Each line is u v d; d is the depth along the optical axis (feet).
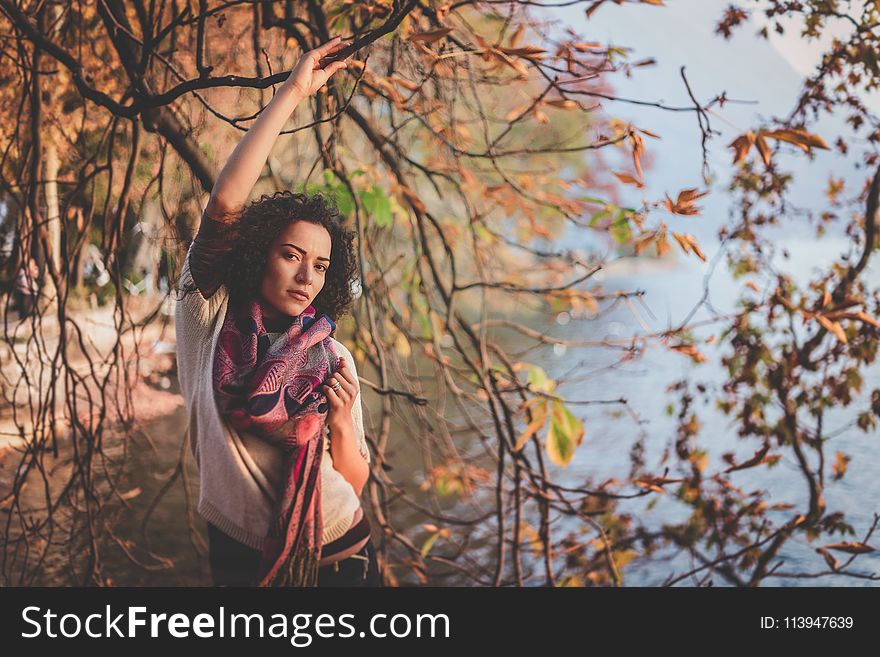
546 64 8.36
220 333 5.59
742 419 16.19
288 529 5.23
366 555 5.78
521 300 17.11
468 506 28.43
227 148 11.30
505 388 13.84
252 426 5.29
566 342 15.25
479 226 15.70
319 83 5.71
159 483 27.91
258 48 10.33
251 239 5.56
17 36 11.24
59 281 13.09
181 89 7.61
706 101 8.11
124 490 26.45
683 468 17.19
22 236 13.47
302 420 5.38
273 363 5.40
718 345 16.01
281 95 5.54
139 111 8.56
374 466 14.70
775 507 16.10
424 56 10.43
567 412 12.38
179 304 5.73
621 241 11.33
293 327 5.54
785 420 16.01
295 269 5.58
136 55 9.09
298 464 5.35
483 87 14.56
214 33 11.13
